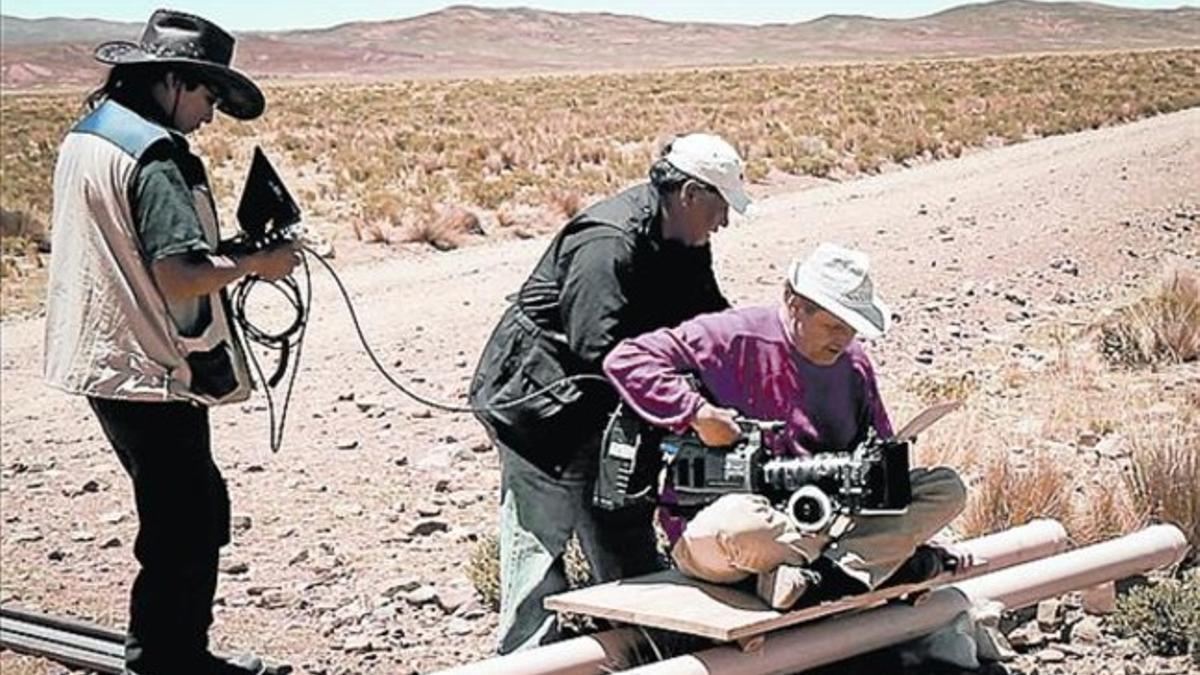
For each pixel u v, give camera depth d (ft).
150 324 17.39
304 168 114.52
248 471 31.71
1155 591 20.36
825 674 18.07
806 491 16.19
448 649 21.86
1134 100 137.28
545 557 17.74
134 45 17.69
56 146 140.87
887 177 101.09
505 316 17.88
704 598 16.87
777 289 54.19
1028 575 19.57
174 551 18.44
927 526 17.03
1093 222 64.80
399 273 64.75
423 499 29.14
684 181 16.60
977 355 40.83
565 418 17.35
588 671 17.13
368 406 37.32
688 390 16.44
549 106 197.67
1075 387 35.63
